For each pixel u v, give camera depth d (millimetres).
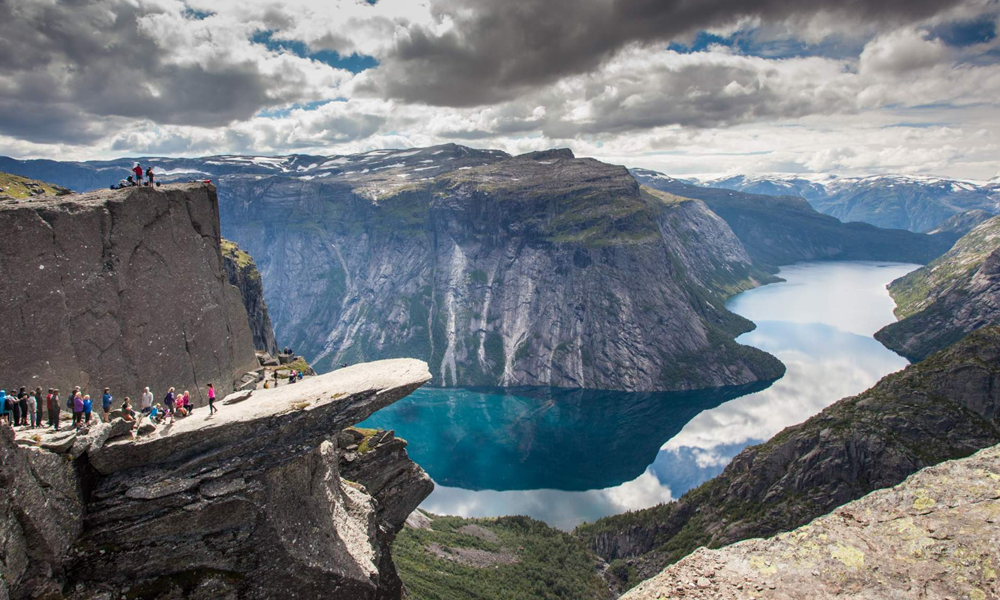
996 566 19984
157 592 37781
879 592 21156
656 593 24578
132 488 38375
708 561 25578
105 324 49031
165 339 54406
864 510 24875
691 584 24422
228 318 63469
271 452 43156
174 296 56000
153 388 52531
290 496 44781
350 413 47500
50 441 35594
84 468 37750
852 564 22562
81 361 46906
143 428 39969
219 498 40312
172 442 39875
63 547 35125
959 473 24344
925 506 23531
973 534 21438
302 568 44094
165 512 38656
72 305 46750
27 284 44125
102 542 36969
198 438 40719
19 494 32312
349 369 58125
